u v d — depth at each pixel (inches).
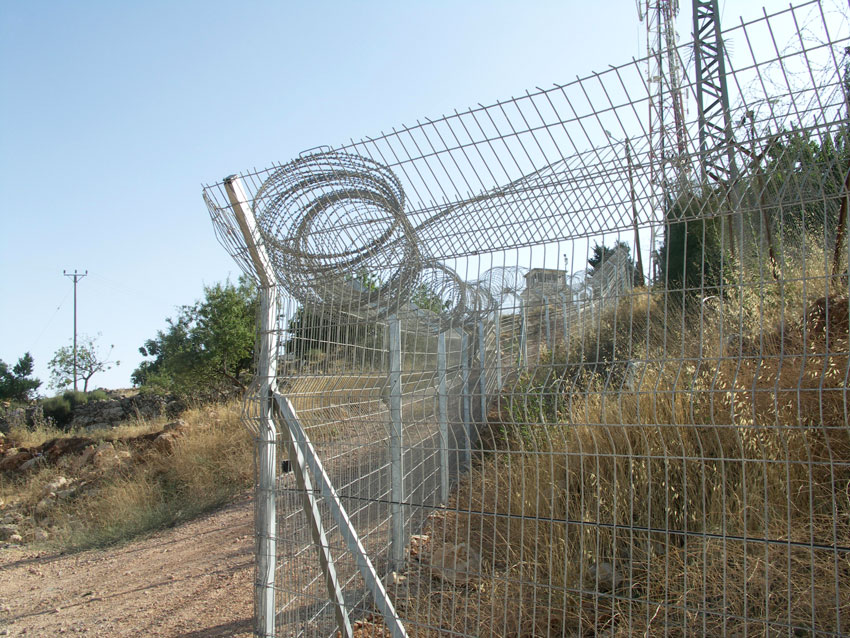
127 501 380.5
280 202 142.2
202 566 255.3
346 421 151.2
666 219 103.3
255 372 144.6
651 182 103.7
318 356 143.9
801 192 96.1
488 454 176.6
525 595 137.0
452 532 172.2
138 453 453.4
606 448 151.7
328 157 131.9
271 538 137.4
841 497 132.7
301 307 146.1
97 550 325.1
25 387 1624.0
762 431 140.3
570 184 110.6
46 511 410.6
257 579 137.0
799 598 116.7
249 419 142.8
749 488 139.7
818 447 139.5
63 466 480.7
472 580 149.7
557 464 152.9
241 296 833.5
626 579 137.3
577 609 131.7
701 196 101.2
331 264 139.3
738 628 117.9
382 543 177.8
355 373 146.6
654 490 148.2
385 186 128.4
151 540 323.9
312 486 137.3
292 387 143.6
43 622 221.0
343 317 143.1
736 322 158.1
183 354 807.7
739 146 96.0
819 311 156.2
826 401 142.1
